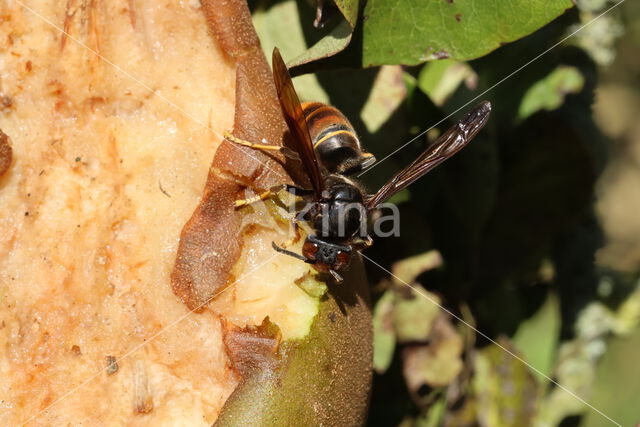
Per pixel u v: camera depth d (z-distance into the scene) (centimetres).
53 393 35
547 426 41
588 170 40
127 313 35
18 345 35
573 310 42
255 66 35
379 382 39
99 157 36
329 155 36
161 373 35
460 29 37
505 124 40
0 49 36
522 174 40
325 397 35
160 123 35
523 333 41
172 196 35
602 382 44
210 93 35
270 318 35
